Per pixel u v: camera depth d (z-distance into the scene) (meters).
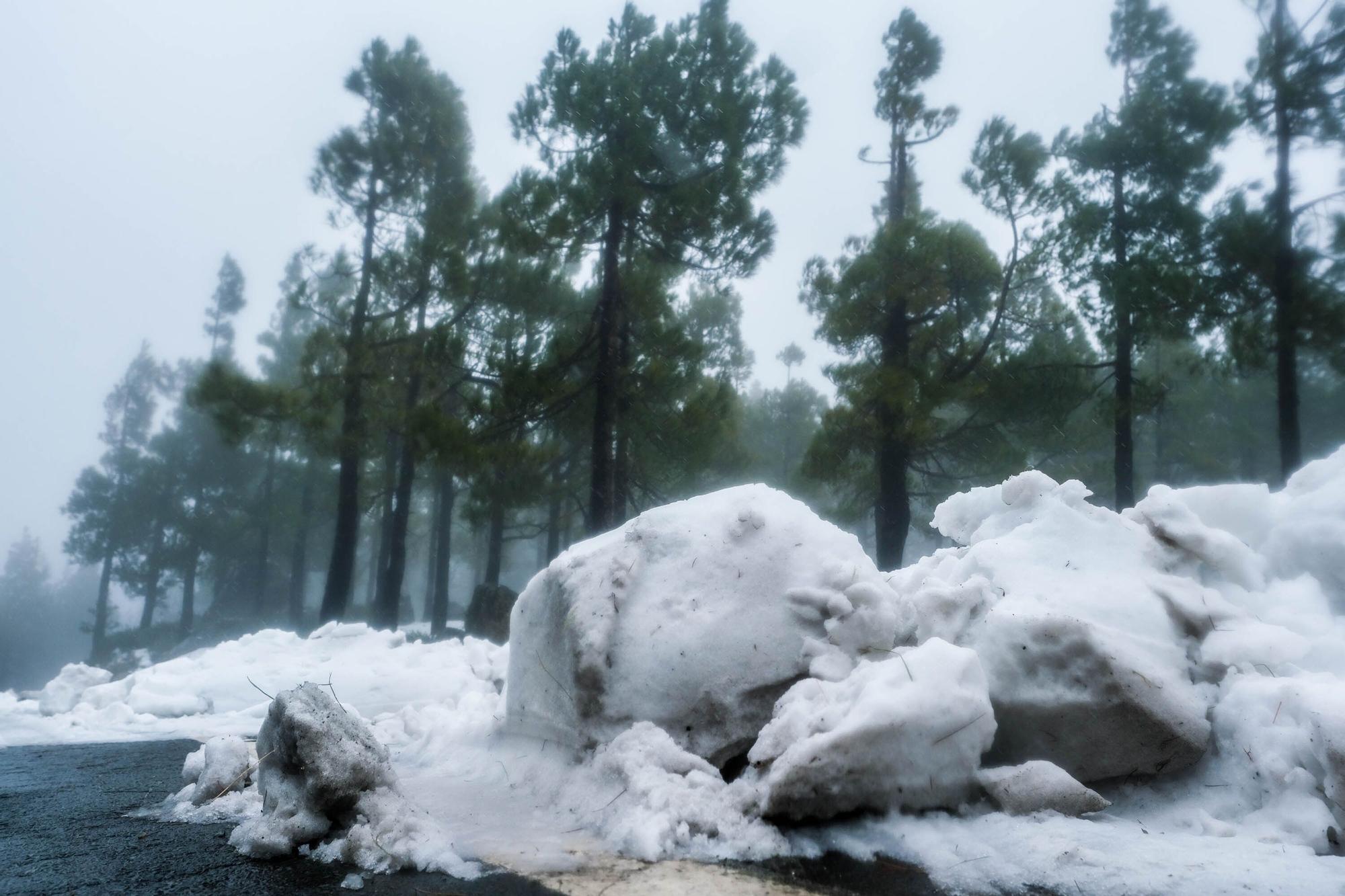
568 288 23.39
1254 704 2.93
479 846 2.80
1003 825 2.75
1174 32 18.39
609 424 16.42
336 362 20.11
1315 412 29.22
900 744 2.84
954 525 4.51
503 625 15.45
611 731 3.34
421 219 21.03
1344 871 2.27
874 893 2.34
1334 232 13.71
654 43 17.19
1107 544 3.63
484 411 16.56
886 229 17.84
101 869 2.65
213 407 18.00
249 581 42.59
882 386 16.67
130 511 41.56
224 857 2.78
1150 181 17.02
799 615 3.47
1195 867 2.33
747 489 3.96
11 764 4.89
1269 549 3.62
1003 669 3.22
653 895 2.33
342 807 2.97
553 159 17.55
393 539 20.95
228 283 50.94
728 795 2.93
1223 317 14.89
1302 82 14.24
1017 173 16.73
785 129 17.53
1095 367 16.92
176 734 6.19
